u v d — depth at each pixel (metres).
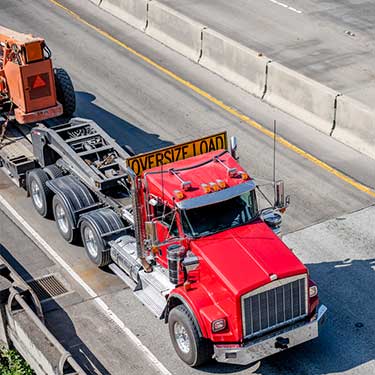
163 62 33.12
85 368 17.75
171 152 18.88
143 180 18.12
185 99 30.06
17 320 17.59
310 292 17.16
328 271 20.58
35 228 22.98
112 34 35.84
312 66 32.25
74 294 20.20
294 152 26.31
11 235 22.66
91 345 18.45
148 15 35.56
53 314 19.52
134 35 35.66
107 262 20.55
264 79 29.70
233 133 27.55
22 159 23.80
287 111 28.78
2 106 26.19
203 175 18.12
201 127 27.95
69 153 22.17
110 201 21.14
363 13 37.78
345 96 26.92
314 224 22.53
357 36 35.12
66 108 26.78
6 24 36.75
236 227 17.86
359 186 24.36
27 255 21.78
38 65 24.69
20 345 18.03
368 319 18.92
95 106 29.50
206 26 35.91
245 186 17.88
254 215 18.17
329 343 18.23
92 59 33.44
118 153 22.31
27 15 37.84
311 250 21.39
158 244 17.34
